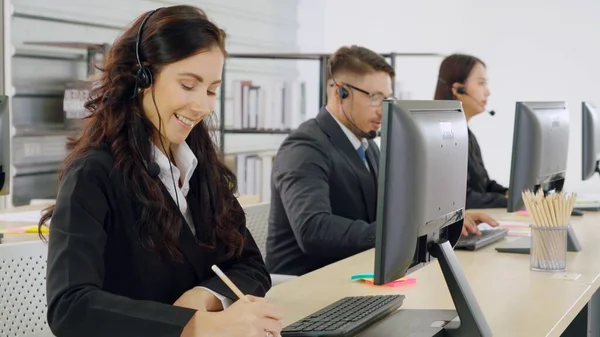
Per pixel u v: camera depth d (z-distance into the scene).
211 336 1.45
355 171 3.04
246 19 5.85
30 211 3.20
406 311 1.92
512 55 5.78
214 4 5.50
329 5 6.29
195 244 1.72
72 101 4.34
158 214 1.63
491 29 5.82
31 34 4.30
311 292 2.15
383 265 1.62
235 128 5.01
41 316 2.51
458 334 1.73
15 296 2.43
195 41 1.60
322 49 6.33
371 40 6.18
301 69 6.42
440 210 1.76
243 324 1.45
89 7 4.66
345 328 1.69
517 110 2.79
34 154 4.33
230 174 1.87
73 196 1.56
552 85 5.69
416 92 6.09
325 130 3.03
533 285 2.23
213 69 1.63
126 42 1.66
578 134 5.63
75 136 1.72
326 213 2.82
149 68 1.63
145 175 1.62
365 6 6.18
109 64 1.67
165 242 1.64
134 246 1.63
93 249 1.53
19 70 4.24
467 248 2.78
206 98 1.63
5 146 2.69
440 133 1.76
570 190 5.67
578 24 5.59
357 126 3.04
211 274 1.79
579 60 5.61
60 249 1.51
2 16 4.12
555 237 2.42
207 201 1.79
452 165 1.82
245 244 1.92
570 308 1.97
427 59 6.05
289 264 2.99
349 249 2.77
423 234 1.70
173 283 1.70
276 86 5.02
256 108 4.98
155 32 1.61
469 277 2.34
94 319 1.46
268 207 3.32
